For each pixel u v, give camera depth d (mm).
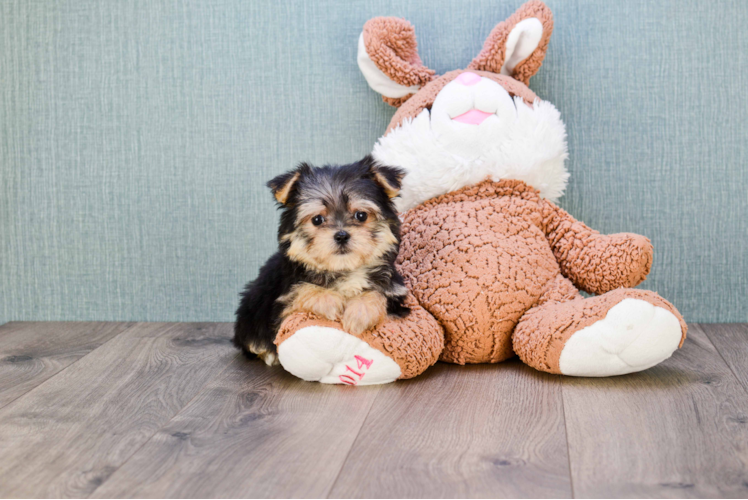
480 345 1994
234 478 1295
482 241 2045
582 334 1800
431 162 2156
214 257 2727
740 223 2539
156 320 2777
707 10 2467
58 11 2664
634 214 2574
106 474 1321
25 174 2754
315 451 1417
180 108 2668
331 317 1816
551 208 2236
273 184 1847
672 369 1966
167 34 2641
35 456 1412
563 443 1435
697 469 1301
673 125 2527
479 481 1267
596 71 2533
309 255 1792
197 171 2689
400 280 1954
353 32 2588
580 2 2512
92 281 2785
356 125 2627
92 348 2342
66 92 2697
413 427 1547
